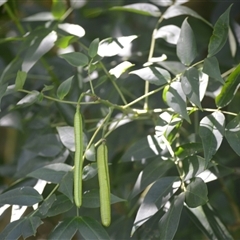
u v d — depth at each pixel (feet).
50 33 4.47
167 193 4.03
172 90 3.98
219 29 4.02
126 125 5.08
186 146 4.11
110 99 4.88
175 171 4.79
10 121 4.90
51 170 4.09
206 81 3.99
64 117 4.65
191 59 4.08
